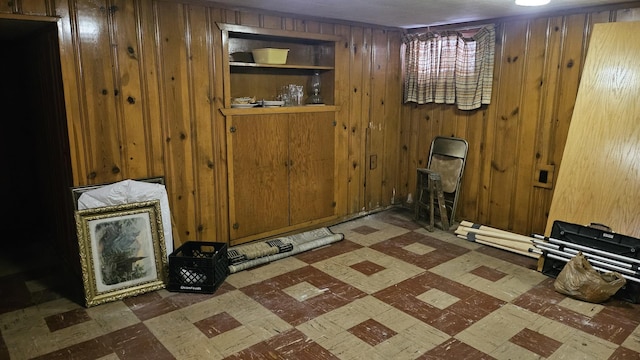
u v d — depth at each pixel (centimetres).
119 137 301
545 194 380
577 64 348
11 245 389
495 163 414
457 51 421
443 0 309
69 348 236
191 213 344
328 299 292
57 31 266
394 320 266
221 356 229
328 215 442
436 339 246
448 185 445
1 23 267
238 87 379
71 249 325
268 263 351
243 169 367
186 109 328
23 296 293
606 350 235
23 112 409
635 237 295
